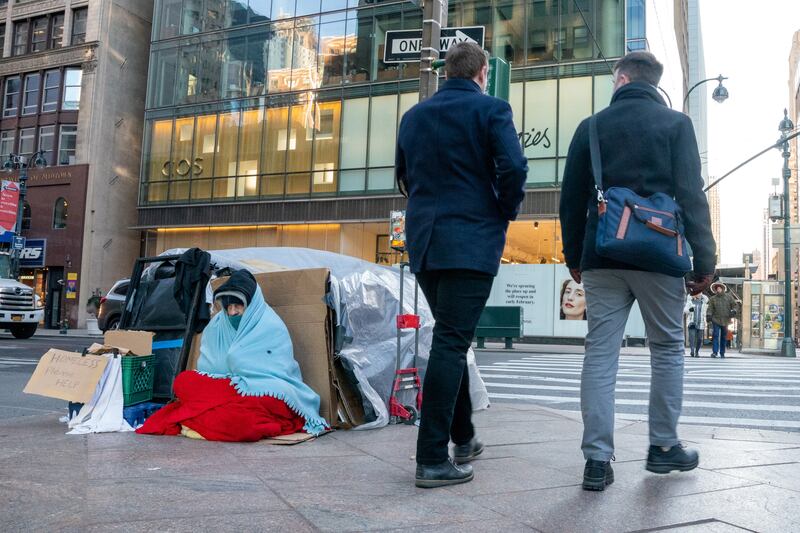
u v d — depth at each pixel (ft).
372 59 87.51
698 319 57.36
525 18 81.25
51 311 106.11
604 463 9.82
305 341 16.14
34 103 113.70
